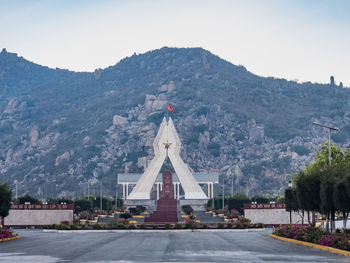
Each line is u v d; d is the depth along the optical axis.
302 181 72.62
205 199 182.50
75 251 52.09
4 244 63.12
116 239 73.81
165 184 166.50
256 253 49.97
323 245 56.31
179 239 73.75
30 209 123.56
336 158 92.56
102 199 171.38
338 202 61.22
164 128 186.50
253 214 127.06
